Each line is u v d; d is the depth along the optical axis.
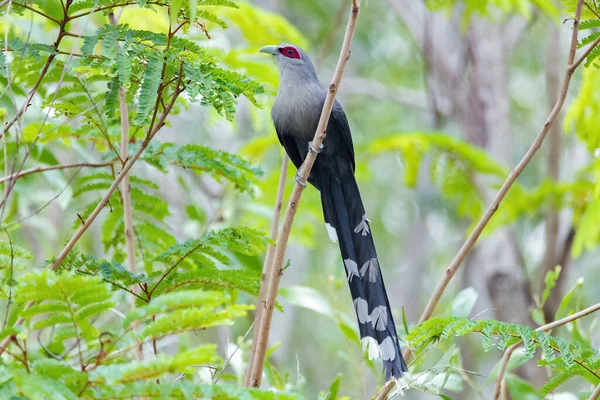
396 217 23.98
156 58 6.05
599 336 17.27
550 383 6.76
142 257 8.67
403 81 23.75
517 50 23.00
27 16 9.35
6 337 5.24
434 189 20.94
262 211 11.39
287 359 19.77
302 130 10.23
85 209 8.78
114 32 6.25
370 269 8.83
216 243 6.67
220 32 12.44
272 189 14.66
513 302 15.04
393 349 7.77
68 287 4.75
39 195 11.62
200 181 13.23
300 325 22.31
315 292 9.00
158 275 6.78
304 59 10.45
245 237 6.70
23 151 9.47
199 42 10.23
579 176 14.95
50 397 4.61
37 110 9.47
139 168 12.95
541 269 15.45
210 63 6.36
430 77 19.00
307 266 20.92
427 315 7.22
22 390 4.57
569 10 7.70
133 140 8.72
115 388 4.70
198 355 4.67
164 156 8.23
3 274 7.20
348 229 9.56
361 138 23.02
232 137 16.83
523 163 7.24
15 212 10.70
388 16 22.97
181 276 6.79
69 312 4.92
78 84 7.80
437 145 15.87
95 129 8.29
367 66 23.55
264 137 14.84
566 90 7.22
